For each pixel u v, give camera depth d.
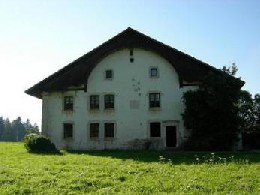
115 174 19.64
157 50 43.47
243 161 24.98
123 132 43.50
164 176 19.20
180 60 43.56
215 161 26.09
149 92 43.66
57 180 18.17
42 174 19.86
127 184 17.28
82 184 17.23
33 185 17.20
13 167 22.70
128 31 44.03
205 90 40.16
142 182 17.69
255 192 15.59
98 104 44.25
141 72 44.03
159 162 25.34
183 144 42.25
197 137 40.50
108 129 43.88
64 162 25.22
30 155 31.66
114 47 43.97
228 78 40.19
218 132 39.72
